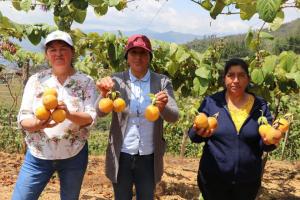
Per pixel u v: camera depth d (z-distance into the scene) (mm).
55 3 3729
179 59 4766
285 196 6164
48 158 3119
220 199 3471
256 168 3391
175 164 8031
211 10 3564
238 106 3381
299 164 8789
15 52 7117
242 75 3289
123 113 3322
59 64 3066
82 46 5340
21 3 3781
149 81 3371
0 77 8914
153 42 4824
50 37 3006
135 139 3332
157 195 5664
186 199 5594
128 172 3414
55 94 2889
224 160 3326
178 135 11461
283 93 5309
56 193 5523
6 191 5527
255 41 4500
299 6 3533
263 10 2578
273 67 4371
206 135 3246
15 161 7539
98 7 3998
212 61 4918
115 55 4902
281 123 3203
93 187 5930
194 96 5371
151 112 2996
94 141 11922
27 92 3143
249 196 3455
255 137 3318
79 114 3000
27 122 2992
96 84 3160
